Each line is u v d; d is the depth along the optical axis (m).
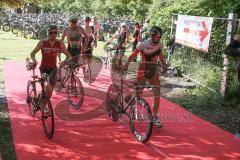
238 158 5.60
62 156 5.42
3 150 5.59
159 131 6.71
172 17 13.18
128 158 5.43
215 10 11.66
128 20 31.98
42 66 6.80
